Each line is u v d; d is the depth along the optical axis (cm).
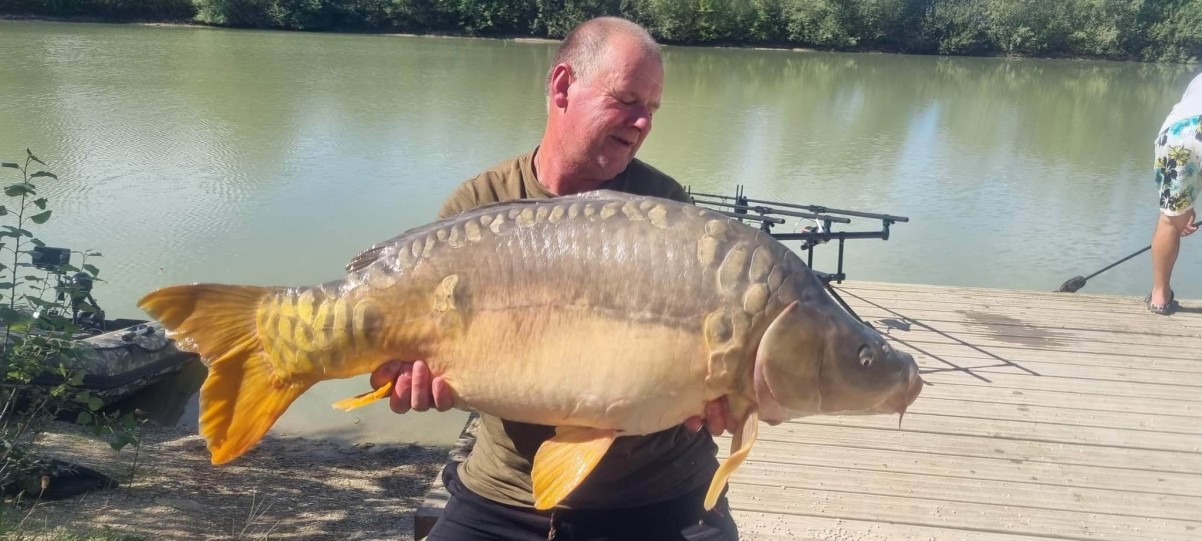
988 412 475
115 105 1919
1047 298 674
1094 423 463
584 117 230
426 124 1834
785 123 2059
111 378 711
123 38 3169
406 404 215
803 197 1361
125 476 571
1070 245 1145
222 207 1185
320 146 1590
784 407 207
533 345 204
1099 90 2962
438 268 207
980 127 2112
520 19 3825
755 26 3906
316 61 2820
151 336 766
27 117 1747
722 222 207
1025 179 1537
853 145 1814
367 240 1072
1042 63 3769
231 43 3200
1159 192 617
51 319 480
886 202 1348
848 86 2858
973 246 1134
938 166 1630
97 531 454
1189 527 371
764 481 404
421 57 3041
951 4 3928
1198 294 981
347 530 522
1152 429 457
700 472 243
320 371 212
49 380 594
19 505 475
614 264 203
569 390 204
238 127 1738
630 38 228
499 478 241
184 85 2231
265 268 970
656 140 1789
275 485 589
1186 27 3825
